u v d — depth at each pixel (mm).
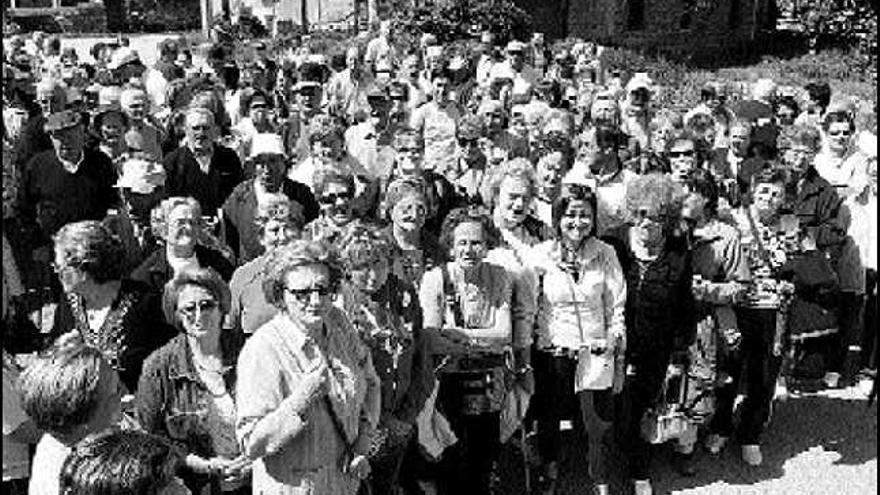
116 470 3008
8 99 11250
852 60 28672
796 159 7621
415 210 5828
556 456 6371
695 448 7125
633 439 6387
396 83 10359
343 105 13438
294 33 33375
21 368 4508
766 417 6875
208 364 4656
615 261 6141
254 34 35969
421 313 5281
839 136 8273
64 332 5422
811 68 28734
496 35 26297
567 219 5996
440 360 5551
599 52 20328
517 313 5730
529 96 12039
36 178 7598
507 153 8383
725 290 6242
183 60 14961
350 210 6020
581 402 6293
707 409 6387
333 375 4391
